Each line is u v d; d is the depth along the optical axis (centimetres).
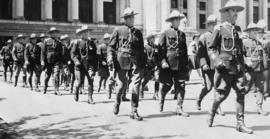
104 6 5003
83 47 1226
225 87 791
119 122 896
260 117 979
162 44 981
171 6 5047
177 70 987
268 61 1333
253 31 1097
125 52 945
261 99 1035
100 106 1157
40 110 1075
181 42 985
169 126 847
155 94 1370
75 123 885
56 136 752
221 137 739
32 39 1650
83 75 1253
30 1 4506
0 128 805
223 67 774
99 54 1568
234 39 784
